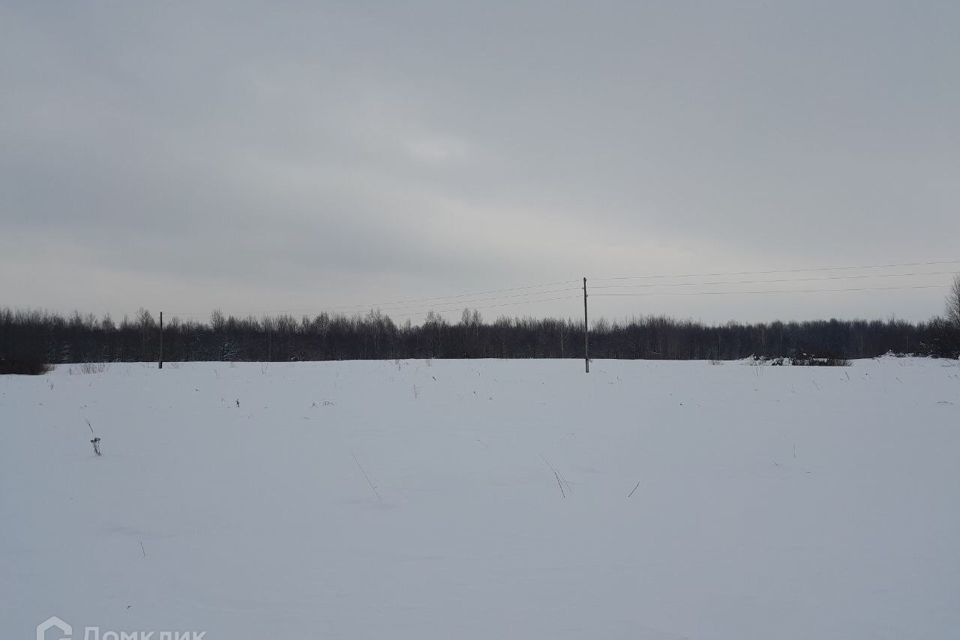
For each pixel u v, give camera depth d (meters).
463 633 3.55
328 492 6.88
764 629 3.58
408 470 7.92
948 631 3.55
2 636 3.55
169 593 4.16
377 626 3.65
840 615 3.76
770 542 5.12
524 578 4.40
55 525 5.69
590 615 3.78
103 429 10.93
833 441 9.73
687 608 3.87
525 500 6.55
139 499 6.57
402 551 5.01
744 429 10.90
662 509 6.16
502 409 13.70
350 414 12.86
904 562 4.62
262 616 3.79
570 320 82.81
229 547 5.12
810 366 27.66
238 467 8.07
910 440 9.73
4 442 9.70
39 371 28.11
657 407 13.98
